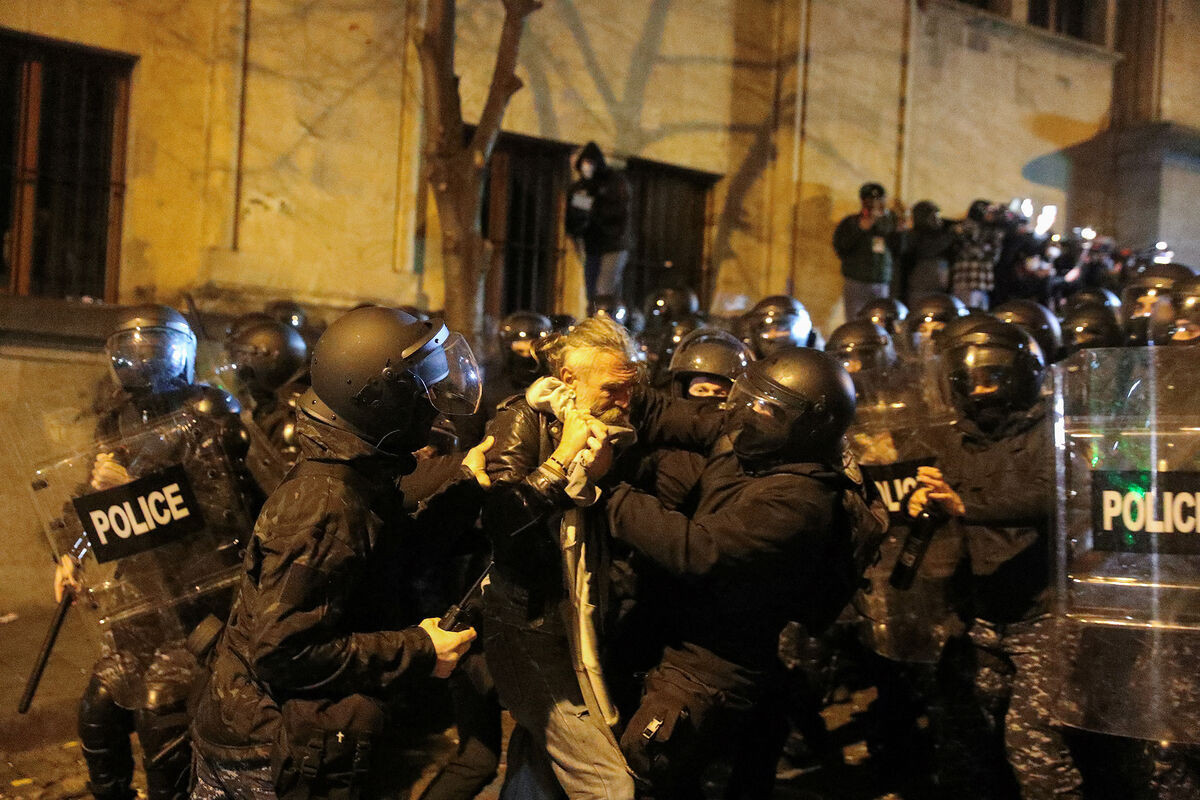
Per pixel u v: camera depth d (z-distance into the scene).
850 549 2.86
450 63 7.65
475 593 2.47
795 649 4.33
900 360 4.66
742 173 12.27
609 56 11.22
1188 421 2.67
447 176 7.65
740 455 2.83
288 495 2.26
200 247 9.00
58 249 8.71
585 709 2.70
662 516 2.68
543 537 2.70
